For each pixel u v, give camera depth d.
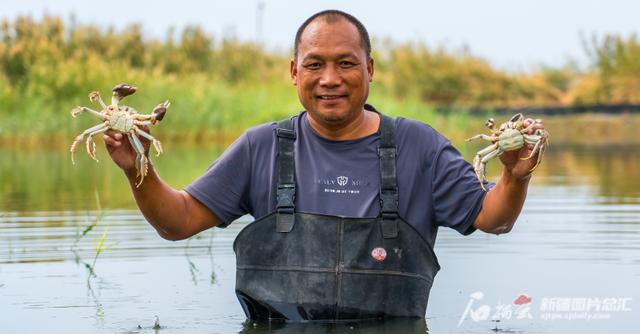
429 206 3.97
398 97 27.97
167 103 3.55
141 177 3.68
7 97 18.88
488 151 3.57
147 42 25.12
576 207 7.48
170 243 6.02
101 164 13.00
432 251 3.95
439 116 21.52
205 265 5.38
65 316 4.19
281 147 3.97
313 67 3.84
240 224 6.81
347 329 3.80
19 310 4.31
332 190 3.91
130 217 7.14
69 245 5.95
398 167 3.93
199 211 4.01
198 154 14.13
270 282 3.92
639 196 8.16
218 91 19.34
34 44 21.02
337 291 3.86
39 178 10.66
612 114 26.70
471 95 30.73
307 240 3.88
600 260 5.39
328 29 3.82
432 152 3.96
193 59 25.83
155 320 4.03
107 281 4.94
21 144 17.70
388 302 3.90
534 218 6.91
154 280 4.98
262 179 4.01
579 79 31.17
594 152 14.40
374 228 3.86
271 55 26.84
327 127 3.92
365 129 3.97
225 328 3.91
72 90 18.91
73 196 8.64
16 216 7.21
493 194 3.77
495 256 5.56
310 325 3.86
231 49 26.17
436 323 3.95
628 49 29.91
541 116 27.23
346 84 3.82
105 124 3.52
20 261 5.47
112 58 23.08
